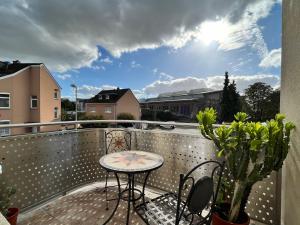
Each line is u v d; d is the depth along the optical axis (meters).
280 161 1.26
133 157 1.77
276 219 1.58
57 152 2.11
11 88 12.91
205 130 1.51
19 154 1.78
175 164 2.21
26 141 1.83
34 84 14.38
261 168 1.31
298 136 1.23
